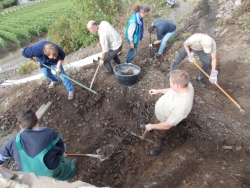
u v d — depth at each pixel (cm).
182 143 348
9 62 1681
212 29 714
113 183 316
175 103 254
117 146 369
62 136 409
